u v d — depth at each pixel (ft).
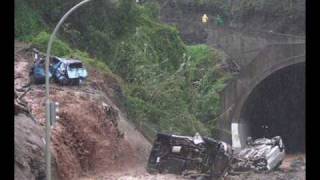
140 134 248.52
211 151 210.18
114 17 297.94
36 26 258.57
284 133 364.79
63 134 191.83
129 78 277.44
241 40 340.59
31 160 157.17
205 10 381.19
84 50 278.67
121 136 223.92
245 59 339.77
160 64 306.55
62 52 242.99
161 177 201.36
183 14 379.76
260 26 380.78
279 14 376.89
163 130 264.52
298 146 367.04
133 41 296.10
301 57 305.53
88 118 209.05
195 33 371.56
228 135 311.68
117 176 198.80
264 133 359.05
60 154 182.60
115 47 287.69
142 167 219.20
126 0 301.22
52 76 222.28
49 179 142.10
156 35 322.55
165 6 381.60
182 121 276.21
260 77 315.17
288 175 241.55
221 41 345.72
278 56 311.47
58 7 274.98
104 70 254.88
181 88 299.38
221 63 336.08
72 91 219.41
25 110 181.06
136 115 257.96
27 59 229.86
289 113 351.87
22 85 209.56
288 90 333.62
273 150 253.65
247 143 284.20
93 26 288.10
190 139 209.67
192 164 209.26
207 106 314.55
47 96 143.54
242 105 317.42
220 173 212.43
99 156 205.98
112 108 228.22
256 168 245.24
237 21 386.52
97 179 191.52
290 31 373.20
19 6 256.32
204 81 322.75
